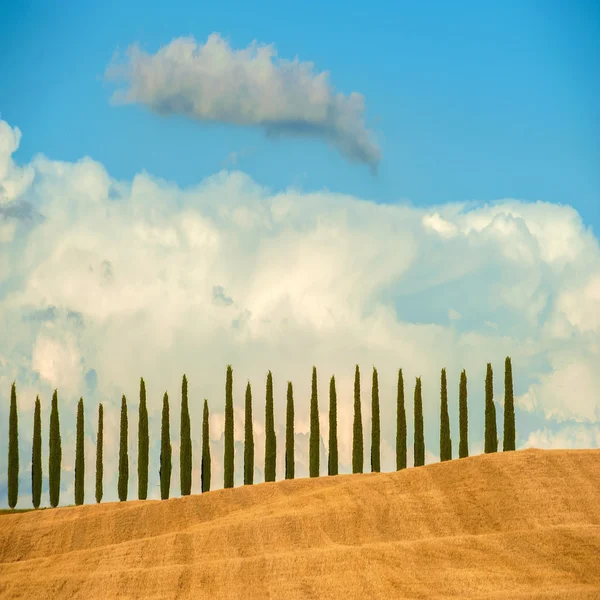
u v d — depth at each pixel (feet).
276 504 352.08
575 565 271.28
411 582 270.46
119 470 449.06
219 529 321.73
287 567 286.05
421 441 447.01
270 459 445.37
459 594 260.62
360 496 341.41
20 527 366.63
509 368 442.09
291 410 448.24
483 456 356.79
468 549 288.51
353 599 263.90
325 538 313.94
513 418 437.17
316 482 403.95
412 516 321.93
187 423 448.65
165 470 446.60
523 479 333.01
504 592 257.14
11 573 309.42
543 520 306.76
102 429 449.89
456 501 327.26
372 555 288.92
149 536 361.71
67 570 305.32
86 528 365.20
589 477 331.36
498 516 313.53
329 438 449.06
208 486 441.27
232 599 272.31
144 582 288.51
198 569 291.17
